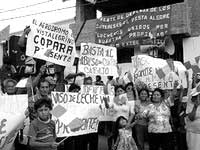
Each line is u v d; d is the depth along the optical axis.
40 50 6.68
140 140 7.75
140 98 7.86
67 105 6.30
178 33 13.70
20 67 8.30
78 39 16.80
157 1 17.42
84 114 6.57
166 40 14.09
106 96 7.20
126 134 7.04
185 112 8.16
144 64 8.73
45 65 7.45
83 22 16.81
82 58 8.10
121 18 15.20
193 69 9.34
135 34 14.62
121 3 17.73
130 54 16.56
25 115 4.89
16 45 8.68
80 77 8.29
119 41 15.09
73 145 6.94
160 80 8.57
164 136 7.40
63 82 8.03
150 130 7.45
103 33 15.63
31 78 6.91
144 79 8.70
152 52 14.02
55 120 6.04
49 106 5.21
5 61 8.63
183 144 8.34
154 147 7.47
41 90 6.02
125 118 7.15
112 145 7.66
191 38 14.02
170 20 13.97
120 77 9.83
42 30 6.74
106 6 18.39
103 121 7.66
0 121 4.63
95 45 8.29
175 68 8.73
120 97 7.51
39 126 5.10
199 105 7.18
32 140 5.04
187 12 13.81
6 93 5.96
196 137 7.20
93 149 7.39
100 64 8.32
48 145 5.07
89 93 6.80
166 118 7.47
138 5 18.12
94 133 7.41
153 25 14.23
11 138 4.80
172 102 8.21
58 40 6.95
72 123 6.27
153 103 7.62
